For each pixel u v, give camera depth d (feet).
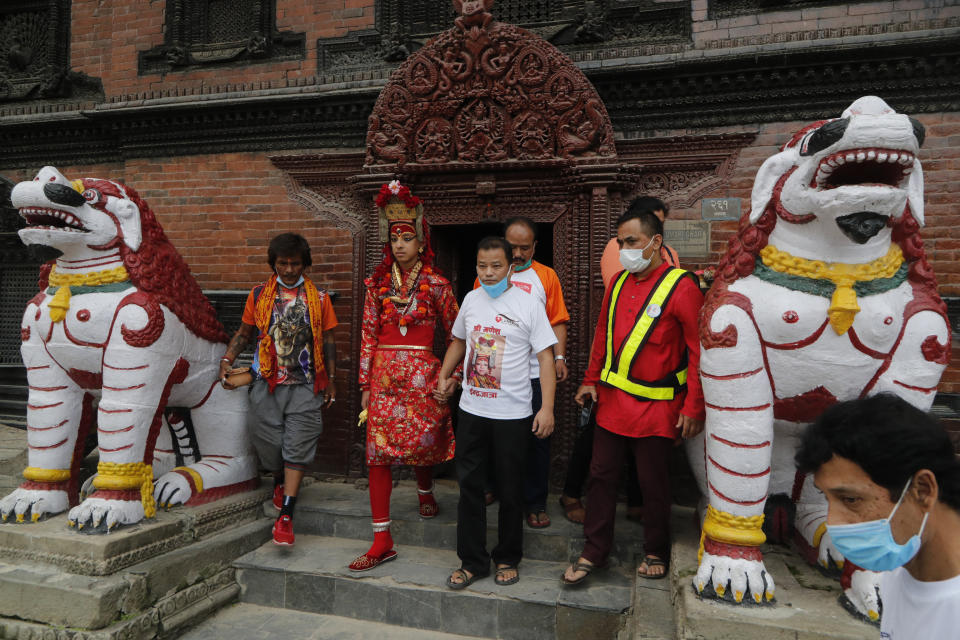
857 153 7.26
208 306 12.98
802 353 8.43
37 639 9.24
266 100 15.78
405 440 10.96
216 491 12.51
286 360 12.03
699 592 8.16
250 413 12.45
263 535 12.57
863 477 3.53
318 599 10.97
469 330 10.37
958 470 3.33
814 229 8.25
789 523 9.90
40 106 18.42
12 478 13.21
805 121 13.12
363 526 12.70
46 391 11.52
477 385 10.15
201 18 17.21
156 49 17.43
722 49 13.21
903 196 7.52
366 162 15.03
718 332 8.50
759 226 8.71
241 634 10.23
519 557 10.60
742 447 8.36
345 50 16.17
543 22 14.85
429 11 15.78
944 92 12.29
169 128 16.81
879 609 7.36
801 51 12.57
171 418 13.28
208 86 16.88
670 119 13.85
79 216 10.80
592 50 14.51
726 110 13.48
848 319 8.11
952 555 3.41
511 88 14.08
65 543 9.91
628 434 9.57
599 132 13.62
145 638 9.63
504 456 10.05
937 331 8.34
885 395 3.75
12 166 19.11
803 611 7.73
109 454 10.77
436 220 15.07
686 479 13.34
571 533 11.44
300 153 16.05
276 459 12.53
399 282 11.48
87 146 18.26
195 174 16.78
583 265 13.93
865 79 12.67
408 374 11.10
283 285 12.52
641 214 9.42
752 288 8.66
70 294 11.28
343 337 15.56
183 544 11.19
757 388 8.45
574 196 14.08
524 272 11.60
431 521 12.28
